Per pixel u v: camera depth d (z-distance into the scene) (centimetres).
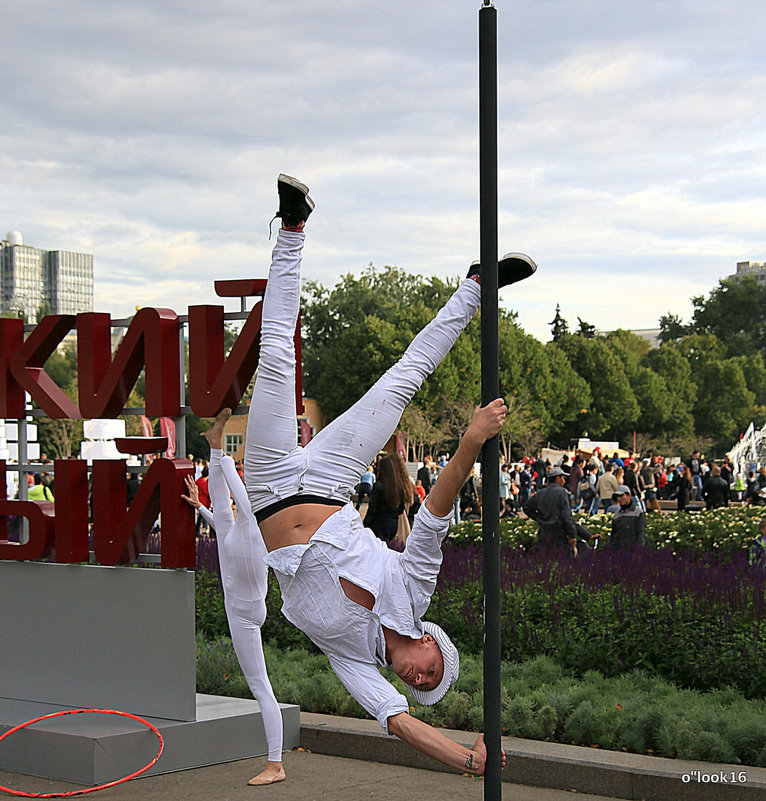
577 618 836
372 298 7788
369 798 559
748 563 995
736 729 589
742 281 9156
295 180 389
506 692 719
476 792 570
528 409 5731
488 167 351
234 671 806
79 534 705
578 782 567
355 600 381
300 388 583
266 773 593
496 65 351
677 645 755
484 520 351
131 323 677
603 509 2609
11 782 602
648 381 7175
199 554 1173
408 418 5238
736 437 7819
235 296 645
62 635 705
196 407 639
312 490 398
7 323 739
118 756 599
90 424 1323
